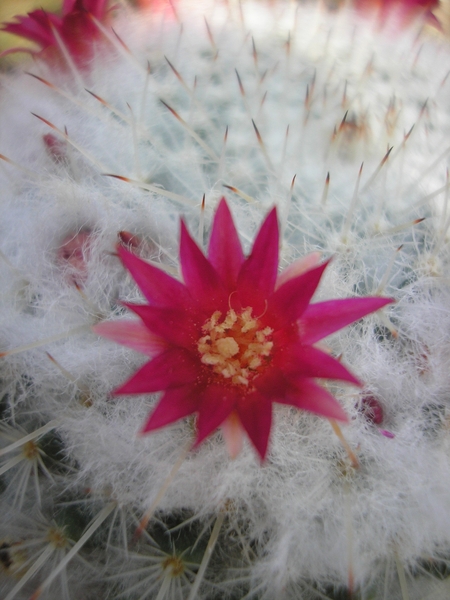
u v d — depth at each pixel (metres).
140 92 0.05
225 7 0.06
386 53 0.05
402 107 0.05
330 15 0.06
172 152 0.05
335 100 0.05
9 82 0.06
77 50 0.06
